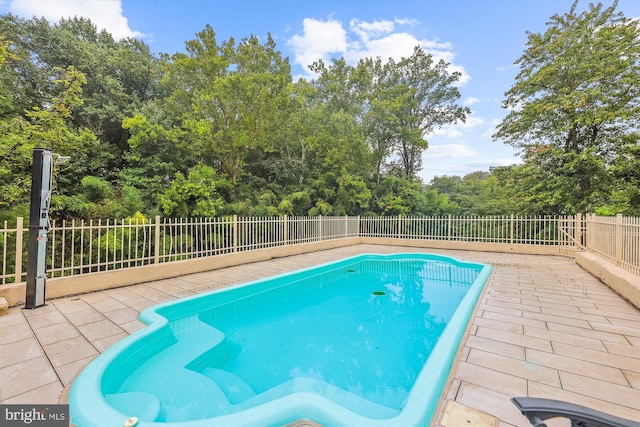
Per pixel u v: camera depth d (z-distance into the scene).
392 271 8.35
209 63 13.04
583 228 8.95
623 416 1.96
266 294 5.99
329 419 1.96
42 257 4.32
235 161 14.25
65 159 4.64
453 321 3.54
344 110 17.78
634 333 3.36
